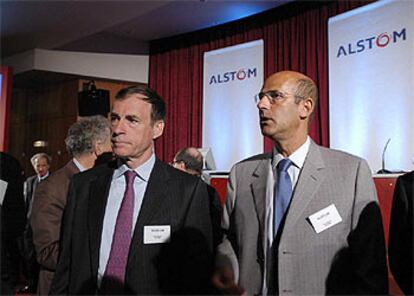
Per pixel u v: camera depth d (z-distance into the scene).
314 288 1.27
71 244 1.43
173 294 1.34
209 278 1.38
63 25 4.84
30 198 4.78
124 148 1.40
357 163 1.38
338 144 4.22
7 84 4.20
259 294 1.34
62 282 1.41
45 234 1.65
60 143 6.09
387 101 3.86
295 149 1.43
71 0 4.22
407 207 1.32
